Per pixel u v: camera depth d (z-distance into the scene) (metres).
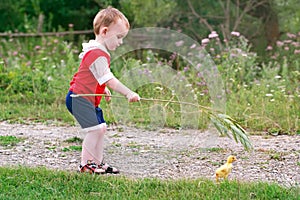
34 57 15.24
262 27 16.88
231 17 17.12
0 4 20.12
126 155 5.83
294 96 9.93
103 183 5.11
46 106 10.63
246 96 10.25
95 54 5.34
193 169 5.93
